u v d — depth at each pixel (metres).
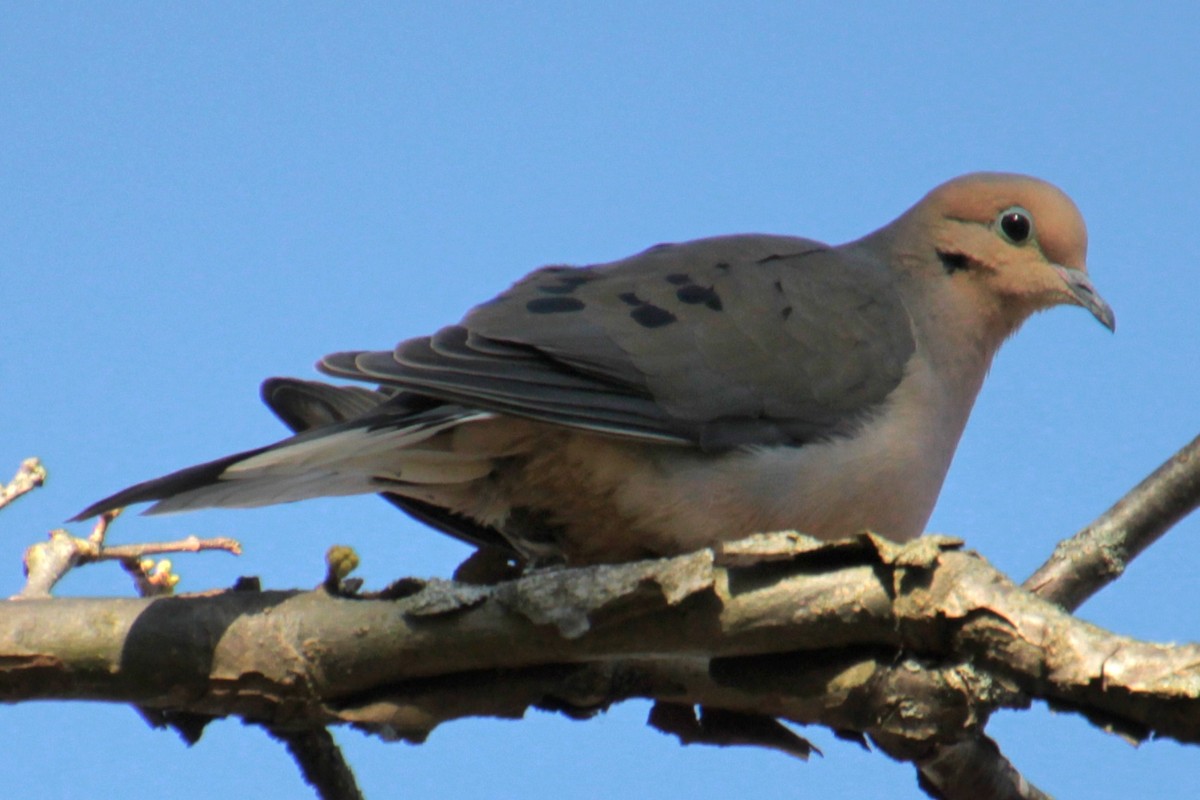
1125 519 13.60
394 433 11.34
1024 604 8.74
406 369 11.74
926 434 14.16
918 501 14.09
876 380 14.03
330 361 11.71
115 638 9.80
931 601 9.03
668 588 9.41
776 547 9.40
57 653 9.75
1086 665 8.37
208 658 9.90
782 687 9.78
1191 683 8.08
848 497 13.45
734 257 14.79
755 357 13.47
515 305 13.13
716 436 12.87
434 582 9.87
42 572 11.48
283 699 10.02
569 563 13.39
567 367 12.58
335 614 9.92
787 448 13.20
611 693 10.38
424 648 9.84
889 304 15.02
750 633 9.53
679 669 10.31
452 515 14.08
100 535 11.89
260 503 11.77
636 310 13.39
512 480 12.66
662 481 12.62
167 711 10.60
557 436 12.30
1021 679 8.70
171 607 9.95
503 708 10.22
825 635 9.47
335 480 12.20
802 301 14.27
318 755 10.98
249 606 10.02
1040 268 15.80
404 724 10.13
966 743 11.39
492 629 9.76
